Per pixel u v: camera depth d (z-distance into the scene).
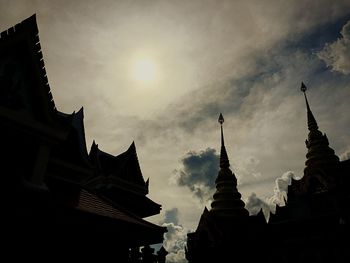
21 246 11.24
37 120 13.46
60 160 17.73
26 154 13.02
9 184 11.73
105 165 28.62
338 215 38.09
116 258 14.24
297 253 39.00
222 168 54.97
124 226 14.12
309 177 43.47
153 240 15.35
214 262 41.72
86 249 13.22
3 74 12.88
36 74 13.62
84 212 12.73
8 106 12.59
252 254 41.59
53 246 12.15
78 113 21.62
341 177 41.28
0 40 12.94
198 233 45.25
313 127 49.94
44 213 11.65
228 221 46.12
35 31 14.01
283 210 44.91
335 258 35.69
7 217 11.01
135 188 27.95
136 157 30.30
